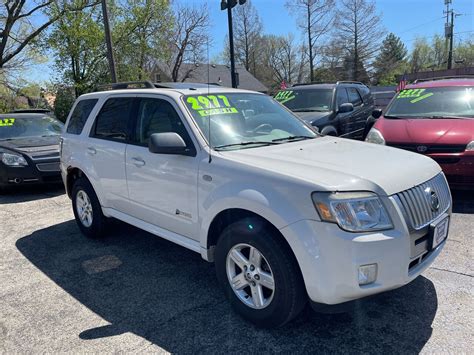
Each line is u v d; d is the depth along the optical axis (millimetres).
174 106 3727
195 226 3443
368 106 11008
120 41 22469
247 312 3037
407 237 2635
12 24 22844
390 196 2656
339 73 50594
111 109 4566
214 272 4035
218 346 2826
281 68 62750
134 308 3383
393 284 2617
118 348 2846
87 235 5113
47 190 8273
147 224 4074
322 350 2738
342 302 2627
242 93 4289
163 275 3992
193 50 33344
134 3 22922
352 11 48031
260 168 2936
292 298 2744
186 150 3426
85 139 4840
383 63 54000
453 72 33188
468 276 3674
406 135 5785
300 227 2605
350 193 2584
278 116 4250
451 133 5551
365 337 2859
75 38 20641
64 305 3480
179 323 3129
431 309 3170
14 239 5238
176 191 3564
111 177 4414
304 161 3057
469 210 5441
